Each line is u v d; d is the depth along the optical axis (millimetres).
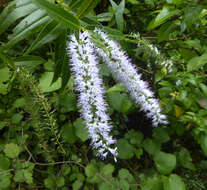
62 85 195
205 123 244
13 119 228
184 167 294
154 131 292
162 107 267
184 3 206
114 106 261
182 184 216
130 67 219
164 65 240
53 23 158
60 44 180
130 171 297
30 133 244
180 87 251
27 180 191
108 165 216
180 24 254
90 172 207
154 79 285
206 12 219
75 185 220
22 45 261
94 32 181
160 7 287
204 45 260
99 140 179
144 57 276
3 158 192
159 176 243
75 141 264
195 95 248
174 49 298
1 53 153
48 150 214
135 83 224
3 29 146
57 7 138
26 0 150
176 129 279
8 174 187
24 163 203
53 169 230
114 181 209
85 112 177
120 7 213
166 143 334
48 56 272
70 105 253
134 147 293
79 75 172
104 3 296
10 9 146
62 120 262
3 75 202
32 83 180
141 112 341
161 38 247
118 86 228
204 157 326
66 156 248
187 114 273
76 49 170
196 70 243
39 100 181
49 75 254
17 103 234
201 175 295
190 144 332
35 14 153
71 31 173
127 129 301
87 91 171
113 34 196
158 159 247
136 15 327
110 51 195
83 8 155
